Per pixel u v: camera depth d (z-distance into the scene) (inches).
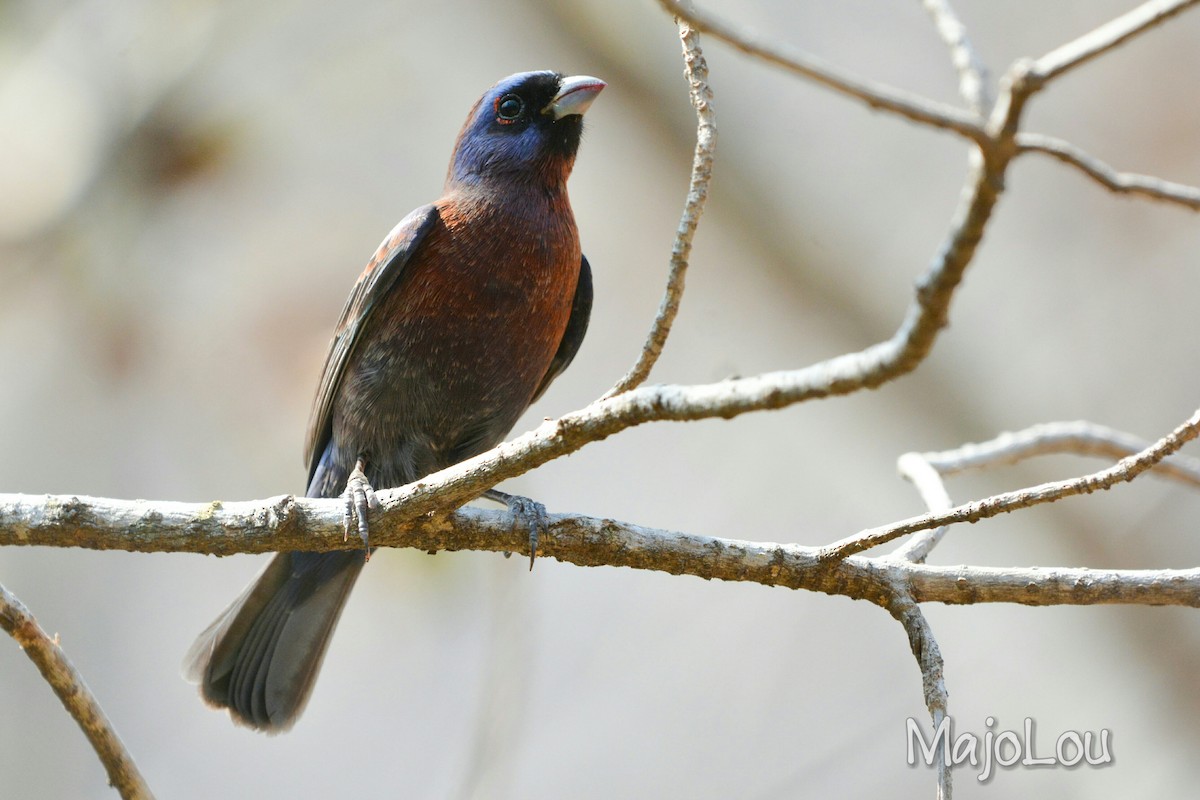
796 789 503.8
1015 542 534.0
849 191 573.6
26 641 199.2
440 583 400.8
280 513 224.5
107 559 522.6
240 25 503.5
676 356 579.8
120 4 499.2
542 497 569.0
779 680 529.7
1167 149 560.1
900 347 151.2
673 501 569.9
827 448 571.2
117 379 484.1
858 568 213.5
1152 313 564.1
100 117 490.3
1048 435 285.1
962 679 525.7
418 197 553.3
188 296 492.1
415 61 562.3
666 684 532.1
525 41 545.3
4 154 481.4
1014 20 573.6
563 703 529.3
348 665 542.0
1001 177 134.6
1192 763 498.6
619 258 591.2
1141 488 527.8
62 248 484.1
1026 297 574.2
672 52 537.3
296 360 480.1
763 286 568.4
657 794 506.6
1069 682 520.7
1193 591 205.9
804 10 575.5
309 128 548.7
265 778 533.6
